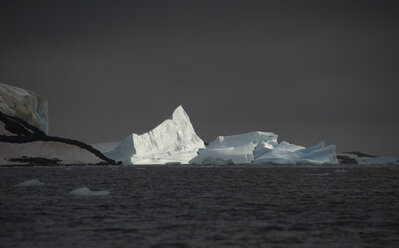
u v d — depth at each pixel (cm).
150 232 12181
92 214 14825
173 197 19825
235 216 14638
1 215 14575
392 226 13050
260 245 10906
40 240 11269
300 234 12025
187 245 10875
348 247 10769
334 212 15538
